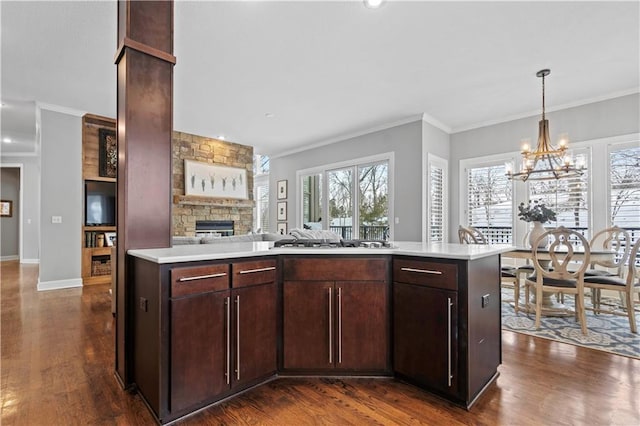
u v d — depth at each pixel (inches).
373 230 231.3
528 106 187.5
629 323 125.8
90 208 207.5
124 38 78.7
